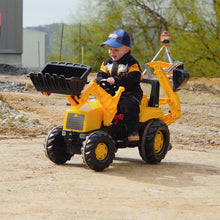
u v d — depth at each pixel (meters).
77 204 7.00
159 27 45.38
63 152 9.98
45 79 9.02
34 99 20.83
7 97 20.42
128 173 9.43
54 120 17.05
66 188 7.92
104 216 6.46
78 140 9.52
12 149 11.49
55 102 20.78
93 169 9.37
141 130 10.43
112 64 10.05
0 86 23.91
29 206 6.77
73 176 8.88
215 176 9.62
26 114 17.50
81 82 8.91
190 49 36.91
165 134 10.65
